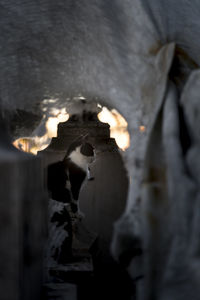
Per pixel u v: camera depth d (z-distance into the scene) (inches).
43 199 110.9
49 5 124.3
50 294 118.2
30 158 90.5
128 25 115.3
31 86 164.4
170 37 110.0
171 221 77.9
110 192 189.9
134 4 110.0
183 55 97.3
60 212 156.6
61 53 147.6
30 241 85.6
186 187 74.0
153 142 86.3
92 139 180.1
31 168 89.2
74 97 182.4
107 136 182.7
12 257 69.4
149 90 107.0
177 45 98.6
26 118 177.5
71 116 181.2
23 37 136.9
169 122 82.5
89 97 177.8
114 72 132.3
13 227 69.6
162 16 110.3
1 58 141.9
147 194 82.2
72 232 159.5
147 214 81.0
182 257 71.2
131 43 117.0
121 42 120.8
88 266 145.5
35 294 93.1
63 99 182.4
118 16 116.6
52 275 138.7
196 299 66.6
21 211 74.2
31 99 172.2
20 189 73.0
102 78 144.3
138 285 85.9
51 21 131.4
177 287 69.4
